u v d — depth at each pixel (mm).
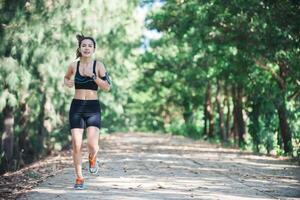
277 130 31062
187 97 64562
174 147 34188
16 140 29125
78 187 11172
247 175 14961
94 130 10812
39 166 17562
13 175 14438
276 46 24469
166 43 53500
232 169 17078
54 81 26312
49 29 23719
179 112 103875
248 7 24359
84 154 24312
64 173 14586
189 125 68688
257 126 32281
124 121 90500
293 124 31656
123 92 46875
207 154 26250
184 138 60375
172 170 16078
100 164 18047
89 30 27891
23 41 22047
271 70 29469
